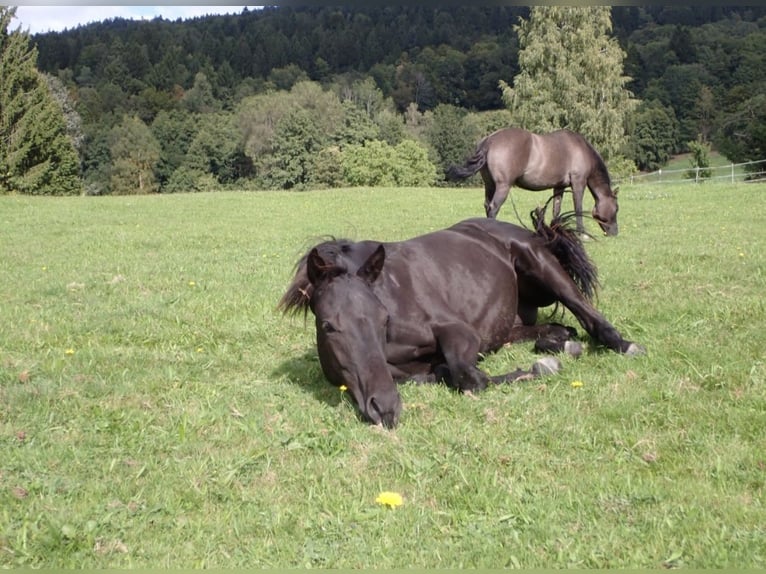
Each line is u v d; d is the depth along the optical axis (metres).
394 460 4.19
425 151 67.06
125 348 6.83
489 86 105.56
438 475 4.04
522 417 4.84
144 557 3.29
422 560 3.22
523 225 7.19
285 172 72.19
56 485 3.91
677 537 3.34
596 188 15.45
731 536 3.31
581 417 4.82
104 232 17.48
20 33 45.00
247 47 125.06
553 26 49.75
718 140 53.28
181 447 4.45
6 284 10.22
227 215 21.97
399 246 6.07
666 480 3.91
